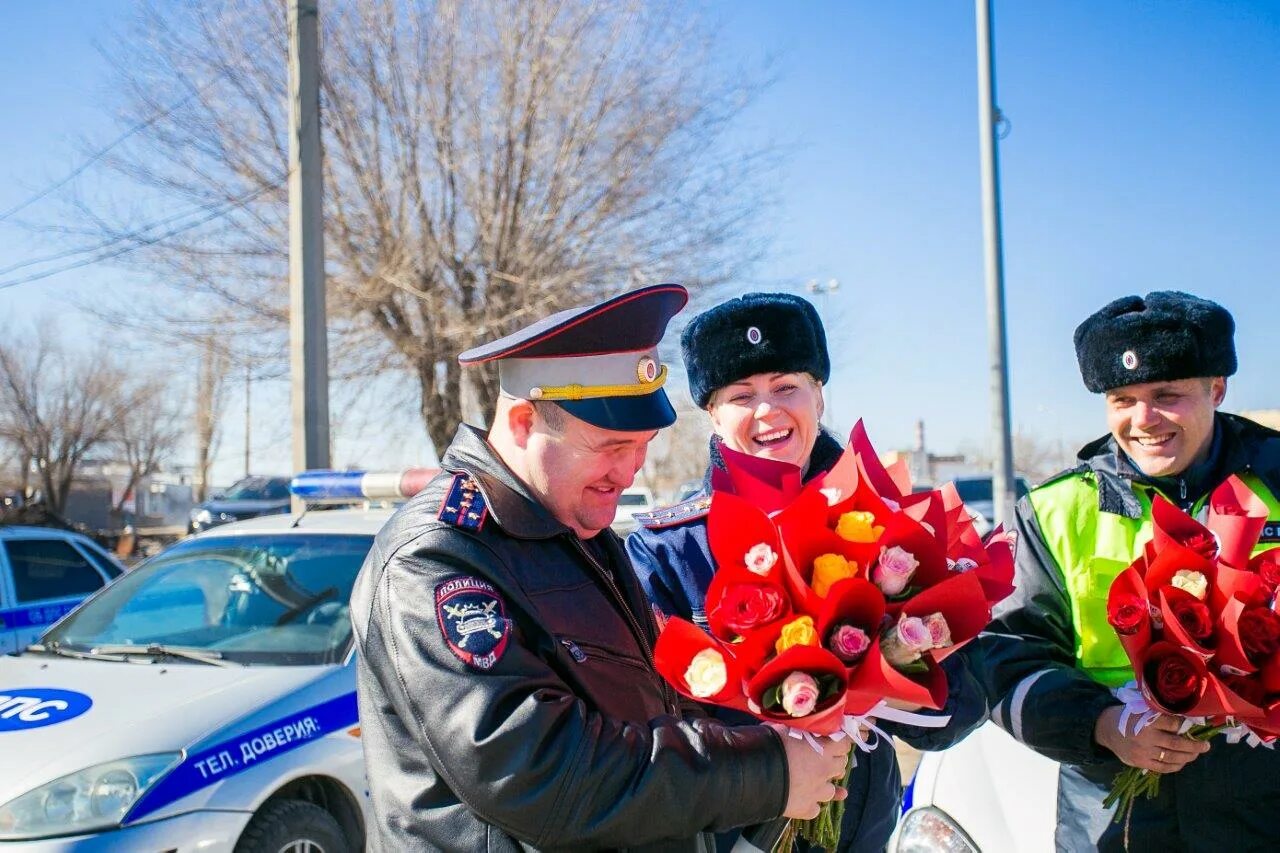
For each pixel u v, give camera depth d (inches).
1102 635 97.3
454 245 522.9
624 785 63.4
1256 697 82.0
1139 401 94.9
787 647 66.5
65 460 1092.5
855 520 70.8
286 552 180.9
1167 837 93.2
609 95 529.0
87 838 127.0
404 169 515.5
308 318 333.1
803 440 98.1
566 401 71.9
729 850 83.3
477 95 518.0
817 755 68.7
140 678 153.6
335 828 147.7
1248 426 100.4
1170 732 84.7
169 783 133.1
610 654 72.2
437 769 64.4
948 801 110.2
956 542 79.4
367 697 70.0
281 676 153.3
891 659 68.6
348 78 509.7
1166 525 87.9
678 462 1024.9
